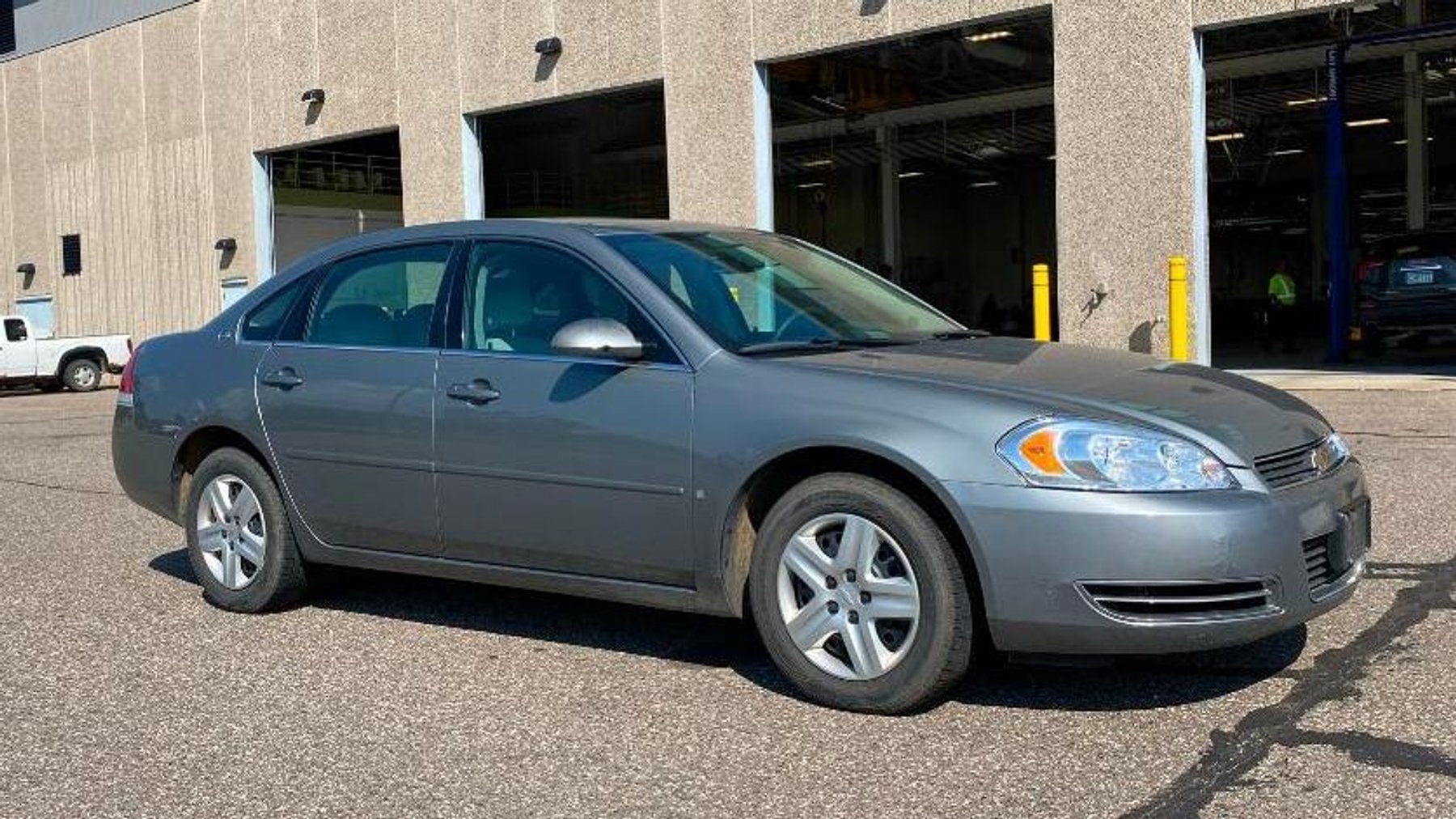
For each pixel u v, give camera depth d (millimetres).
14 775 4207
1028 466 4172
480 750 4320
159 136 26734
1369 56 25484
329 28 22766
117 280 28141
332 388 5723
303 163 34500
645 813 3766
